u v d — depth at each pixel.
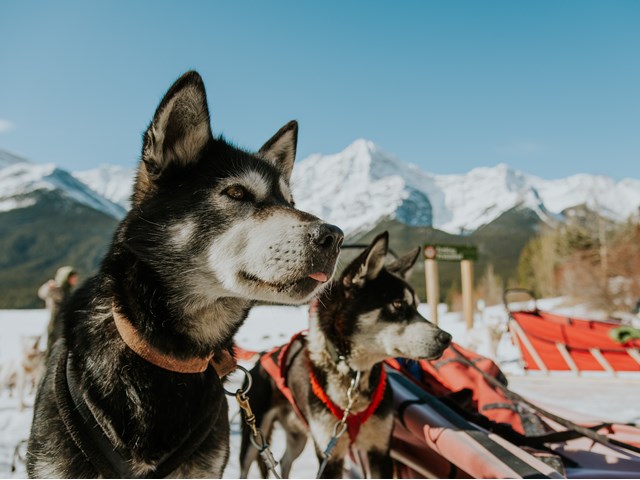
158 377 1.66
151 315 1.68
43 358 6.63
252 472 3.52
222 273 1.74
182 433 1.67
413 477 3.05
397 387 3.27
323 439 2.88
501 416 2.87
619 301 20.23
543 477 2.09
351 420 2.84
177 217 1.76
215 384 1.84
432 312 7.83
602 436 2.56
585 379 6.97
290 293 1.73
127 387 1.62
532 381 7.00
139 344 1.64
